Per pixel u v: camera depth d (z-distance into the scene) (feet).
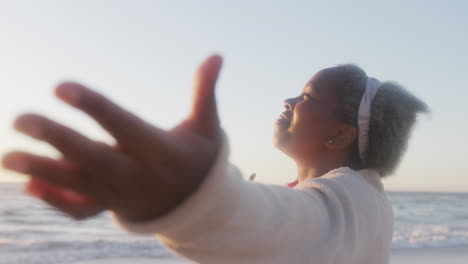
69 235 50.55
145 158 1.63
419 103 5.00
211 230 2.13
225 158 1.87
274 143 5.33
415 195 170.09
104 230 55.88
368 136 4.84
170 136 1.73
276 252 2.64
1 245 35.73
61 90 1.42
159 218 1.72
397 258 32.40
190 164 1.77
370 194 4.03
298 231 2.83
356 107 4.85
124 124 1.54
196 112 1.87
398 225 69.51
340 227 3.26
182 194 1.77
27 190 1.65
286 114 5.36
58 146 1.42
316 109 4.98
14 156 1.43
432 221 85.87
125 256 30.81
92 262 28.63
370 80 5.06
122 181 1.58
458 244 42.83
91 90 1.47
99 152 1.51
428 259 32.07
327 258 3.05
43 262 28.89
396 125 4.82
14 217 68.85
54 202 1.64
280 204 2.76
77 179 1.52
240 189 2.28
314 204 3.19
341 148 4.94
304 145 5.02
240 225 2.26
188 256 2.28
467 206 124.06
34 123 1.37
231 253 2.33
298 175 5.30
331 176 4.07
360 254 3.60
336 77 5.02
